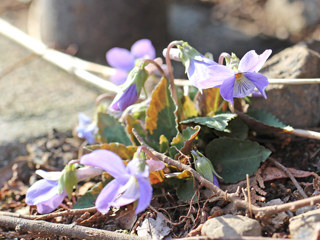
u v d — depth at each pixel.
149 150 0.21
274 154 0.24
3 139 0.28
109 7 0.40
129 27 0.42
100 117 0.25
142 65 0.22
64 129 0.29
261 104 0.25
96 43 0.41
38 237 0.21
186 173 0.21
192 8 0.57
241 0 0.57
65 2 0.40
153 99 0.23
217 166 0.23
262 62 0.20
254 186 0.22
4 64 0.38
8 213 0.22
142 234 0.21
